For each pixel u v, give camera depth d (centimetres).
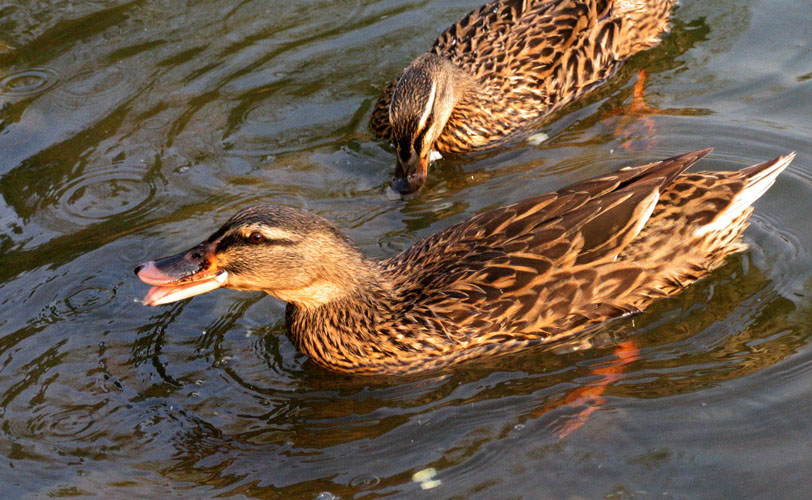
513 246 152
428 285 153
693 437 145
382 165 175
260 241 151
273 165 174
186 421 149
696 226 153
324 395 151
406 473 144
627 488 142
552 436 146
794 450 143
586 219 152
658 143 172
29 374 154
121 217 168
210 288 152
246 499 143
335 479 144
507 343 152
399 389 151
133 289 161
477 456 145
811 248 159
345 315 153
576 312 152
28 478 146
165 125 179
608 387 149
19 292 160
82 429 149
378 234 166
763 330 152
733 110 175
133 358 155
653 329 153
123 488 145
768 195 165
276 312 159
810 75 178
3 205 169
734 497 141
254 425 149
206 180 172
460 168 175
